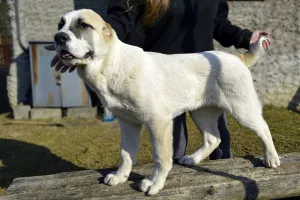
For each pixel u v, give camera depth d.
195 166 2.72
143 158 4.25
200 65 2.40
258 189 2.44
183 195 2.30
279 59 6.36
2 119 6.21
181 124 3.02
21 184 2.55
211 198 2.37
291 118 5.86
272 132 5.14
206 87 2.43
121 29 2.50
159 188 2.28
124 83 2.13
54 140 5.13
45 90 6.11
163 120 2.23
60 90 6.10
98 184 2.47
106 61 2.10
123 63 2.14
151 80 2.20
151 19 2.57
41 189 2.45
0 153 4.67
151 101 2.18
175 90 2.32
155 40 2.79
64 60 2.00
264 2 6.19
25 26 6.21
